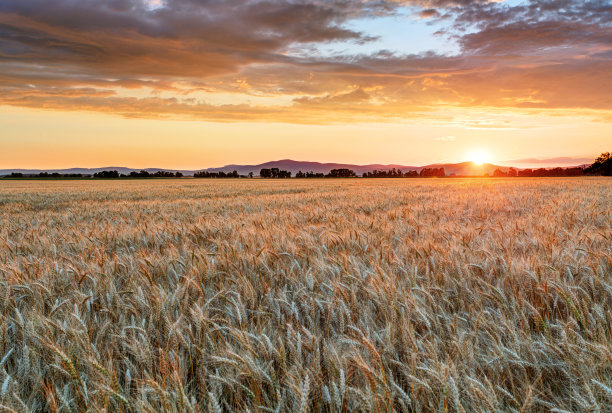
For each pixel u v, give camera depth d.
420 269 3.94
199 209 13.32
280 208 12.45
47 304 3.12
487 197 15.52
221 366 2.22
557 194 17.62
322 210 10.78
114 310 2.96
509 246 4.84
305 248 4.91
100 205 16.38
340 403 1.81
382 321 2.79
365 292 3.17
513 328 2.44
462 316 2.84
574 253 4.11
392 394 1.92
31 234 6.59
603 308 2.78
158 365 2.26
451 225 6.99
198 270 3.65
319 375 2.10
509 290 3.23
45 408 2.03
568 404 1.98
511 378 2.07
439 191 22.11
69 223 9.59
